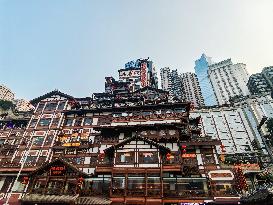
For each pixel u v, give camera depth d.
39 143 45.16
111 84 70.00
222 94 123.69
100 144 39.78
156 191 30.89
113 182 32.62
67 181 34.88
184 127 40.06
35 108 52.19
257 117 64.25
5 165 42.31
